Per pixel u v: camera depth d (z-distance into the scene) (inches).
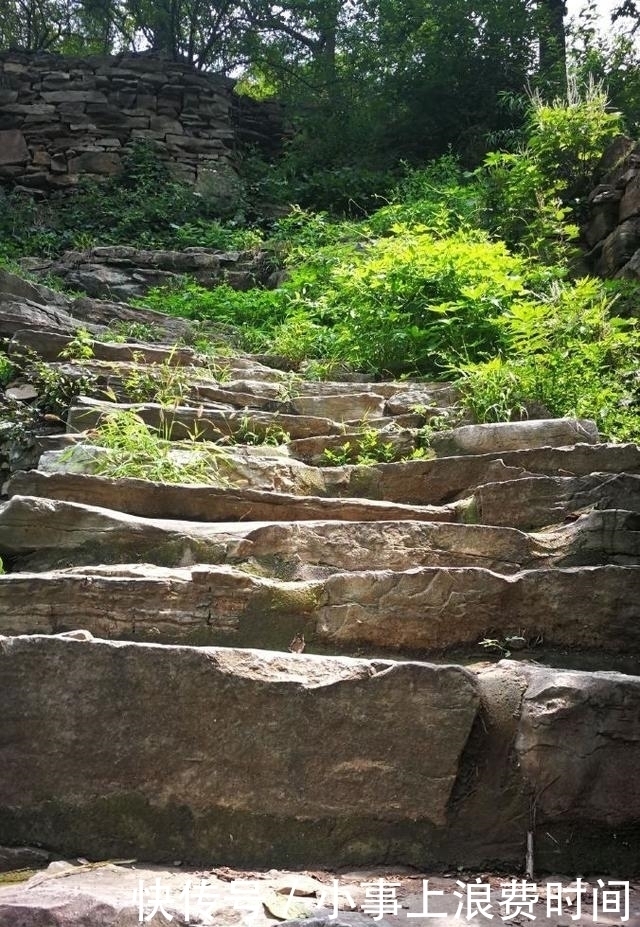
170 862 91.9
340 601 124.8
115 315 308.8
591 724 94.0
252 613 122.8
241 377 250.8
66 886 83.3
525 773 93.5
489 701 99.2
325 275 325.7
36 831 93.7
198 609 121.9
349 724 95.1
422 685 95.8
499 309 249.1
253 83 652.7
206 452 178.2
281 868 91.4
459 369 223.3
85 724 96.0
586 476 157.2
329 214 492.1
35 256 437.4
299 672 98.3
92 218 481.1
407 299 260.7
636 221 310.3
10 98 530.6
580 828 92.8
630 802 92.3
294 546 142.2
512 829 93.0
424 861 92.0
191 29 635.5
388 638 123.0
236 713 95.6
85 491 155.0
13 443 196.1
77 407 194.2
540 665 112.3
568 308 251.1
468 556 142.1
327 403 224.8
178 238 446.6
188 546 140.3
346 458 198.1
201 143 539.2
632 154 323.0
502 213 345.7
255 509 158.4
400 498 175.6
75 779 94.7
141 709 96.0
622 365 241.0
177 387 221.6
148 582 121.6
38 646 97.8
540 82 504.7
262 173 542.6
